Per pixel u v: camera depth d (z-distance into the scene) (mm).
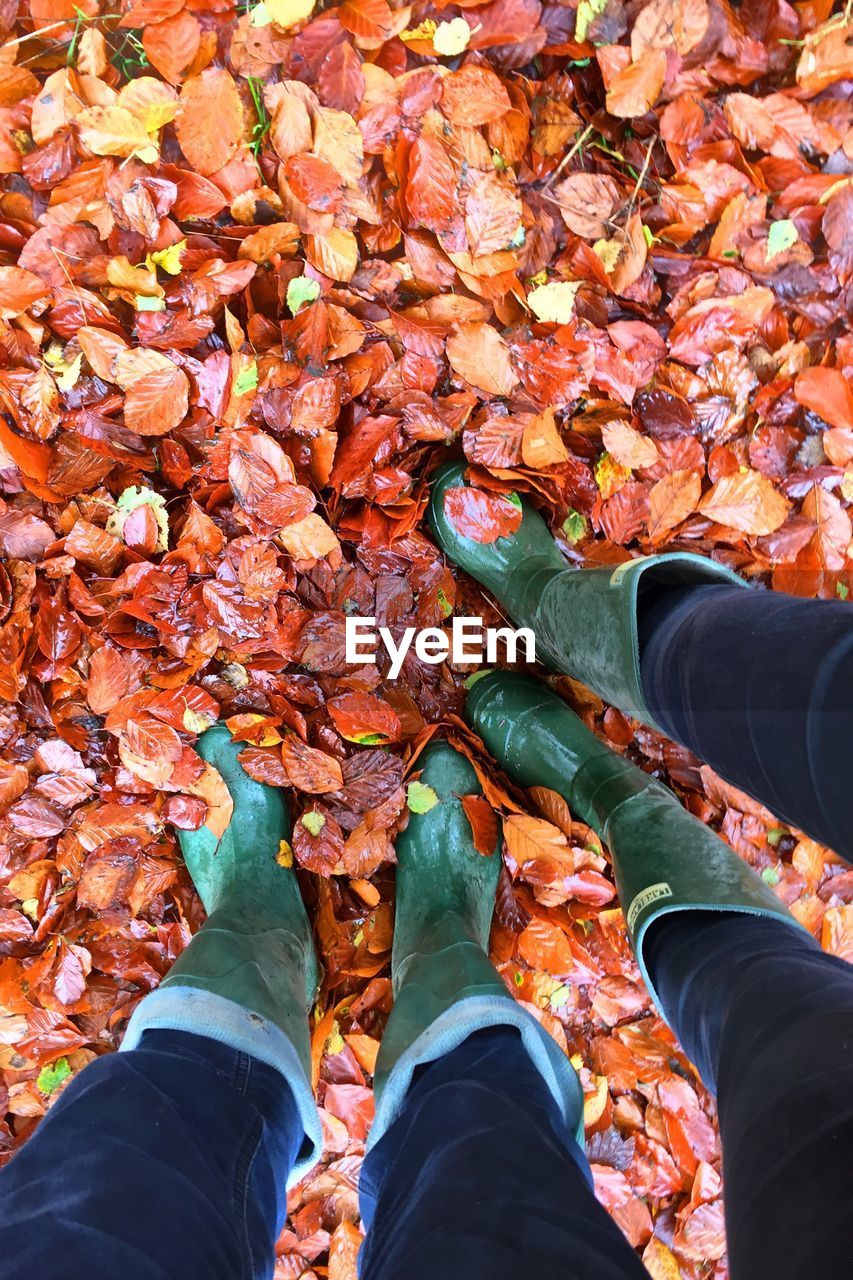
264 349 763
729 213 809
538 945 845
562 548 861
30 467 742
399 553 823
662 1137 878
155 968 842
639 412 834
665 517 840
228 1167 476
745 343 842
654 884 617
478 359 782
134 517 773
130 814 793
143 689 780
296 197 740
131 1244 393
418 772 828
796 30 777
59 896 821
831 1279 284
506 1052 544
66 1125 457
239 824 780
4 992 803
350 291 774
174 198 732
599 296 814
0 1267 367
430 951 683
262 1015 584
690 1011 535
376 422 777
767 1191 347
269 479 754
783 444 856
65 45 727
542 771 809
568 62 784
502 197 760
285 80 732
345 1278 827
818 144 809
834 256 832
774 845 887
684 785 898
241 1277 432
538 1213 399
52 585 783
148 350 737
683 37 758
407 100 742
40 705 795
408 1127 502
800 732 420
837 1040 393
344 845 800
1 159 717
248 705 817
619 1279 352
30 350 742
